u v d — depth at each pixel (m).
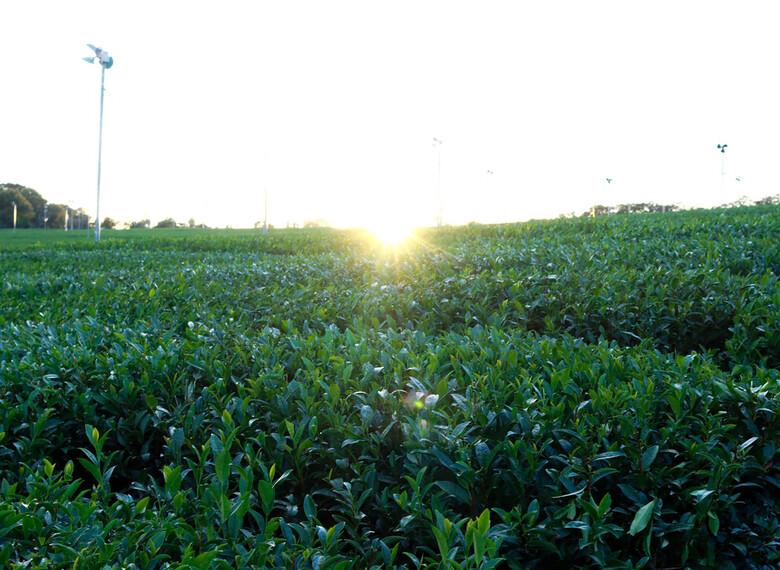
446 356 3.76
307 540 2.19
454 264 8.09
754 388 2.87
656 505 2.33
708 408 2.85
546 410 2.71
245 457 2.84
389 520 2.60
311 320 5.49
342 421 2.93
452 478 2.60
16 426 3.19
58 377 3.55
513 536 2.22
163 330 5.04
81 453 3.29
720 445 2.64
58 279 9.16
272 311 5.90
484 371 3.36
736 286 5.35
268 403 3.17
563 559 2.29
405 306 5.71
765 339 4.22
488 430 2.71
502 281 6.08
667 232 12.28
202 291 6.91
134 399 3.32
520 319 5.39
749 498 2.70
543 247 9.17
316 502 2.82
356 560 2.23
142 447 3.17
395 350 3.88
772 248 7.69
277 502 2.71
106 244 24.50
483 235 17.34
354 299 5.73
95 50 28.78
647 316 5.15
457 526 2.00
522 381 3.20
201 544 2.07
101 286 8.22
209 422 3.11
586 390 3.16
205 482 2.62
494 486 2.46
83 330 4.69
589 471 2.37
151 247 23.12
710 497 2.39
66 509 2.18
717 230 12.09
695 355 3.64
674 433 2.64
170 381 3.42
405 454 2.79
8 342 4.49
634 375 3.21
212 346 4.20
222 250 21.95
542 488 2.46
